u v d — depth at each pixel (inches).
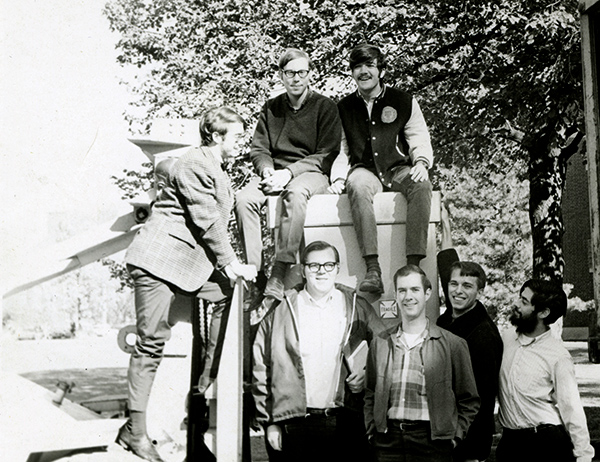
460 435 138.9
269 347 146.4
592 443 283.3
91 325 479.2
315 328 146.7
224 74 434.6
